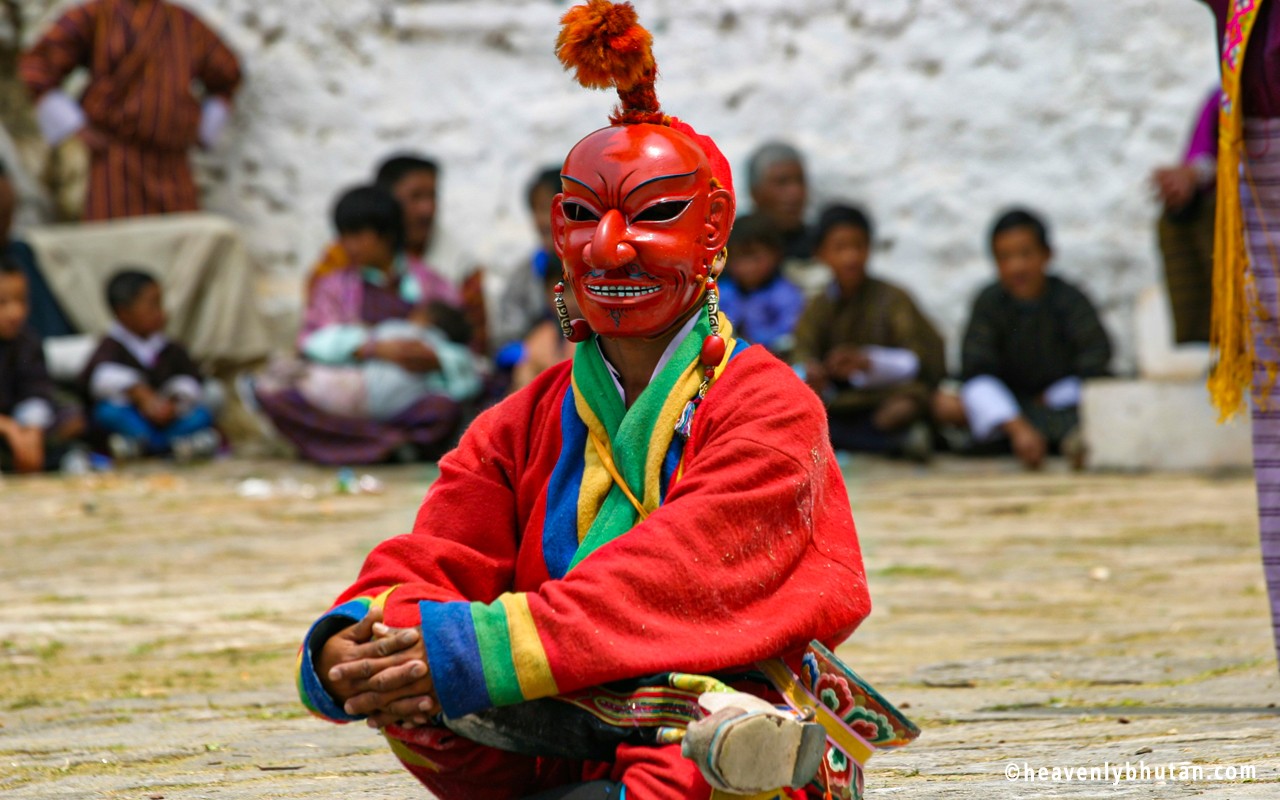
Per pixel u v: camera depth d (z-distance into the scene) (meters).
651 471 6.23
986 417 24.98
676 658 5.77
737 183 30.81
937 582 14.77
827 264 25.34
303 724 9.52
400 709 5.88
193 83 31.11
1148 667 10.79
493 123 31.66
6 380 24.94
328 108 32.16
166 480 23.16
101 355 26.17
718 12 31.02
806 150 30.83
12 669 11.37
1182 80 29.89
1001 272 25.72
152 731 9.35
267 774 8.22
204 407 27.02
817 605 6.04
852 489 22.02
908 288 30.69
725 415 6.22
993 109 30.38
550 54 31.56
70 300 28.28
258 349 29.41
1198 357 26.05
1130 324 30.08
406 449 25.59
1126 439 23.88
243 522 19.14
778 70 30.91
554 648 5.79
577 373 6.52
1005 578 14.95
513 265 31.27
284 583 14.88
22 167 30.86
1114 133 30.08
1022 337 25.55
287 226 32.31
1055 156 30.23
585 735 6.12
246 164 32.38
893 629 12.56
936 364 25.53
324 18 32.03
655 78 6.61
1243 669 10.65
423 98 31.95
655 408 6.29
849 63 30.77
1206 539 17.17
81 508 20.27
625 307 6.23
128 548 17.12
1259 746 8.36
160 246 28.77
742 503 5.96
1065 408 25.45
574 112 31.45
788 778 5.61
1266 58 8.79
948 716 9.45
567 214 6.39
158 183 30.17
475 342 28.03
